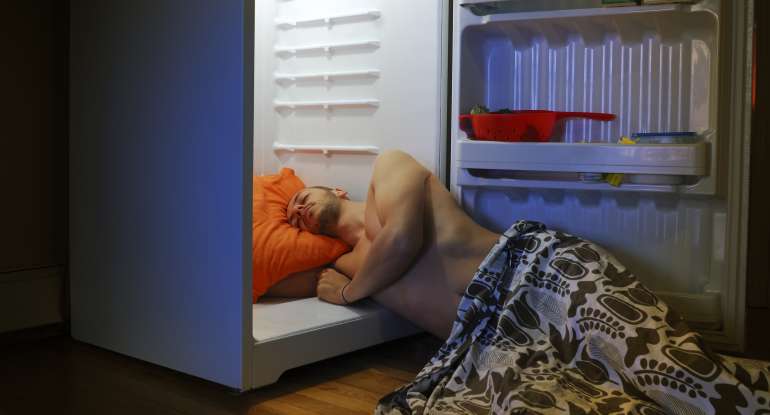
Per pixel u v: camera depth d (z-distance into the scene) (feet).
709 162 6.48
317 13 8.94
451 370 5.86
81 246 7.41
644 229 7.03
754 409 4.46
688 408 4.65
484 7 7.38
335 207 7.84
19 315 7.56
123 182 6.83
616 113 7.18
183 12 6.15
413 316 7.04
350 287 7.07
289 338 6.15
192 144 6.12
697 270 6.84
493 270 6.41
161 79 6.39
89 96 7.18
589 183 6.86
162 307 6.47
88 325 7.39
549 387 4.88
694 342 4.94
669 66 6.92
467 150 7.23
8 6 7.45
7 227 7.52
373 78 8.46
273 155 9.49
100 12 7.01
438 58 7.86
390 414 5.22
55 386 6.01
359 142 8.64
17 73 7.56
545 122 6.97
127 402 5.62
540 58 7.53
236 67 5.74
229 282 5.83
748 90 6.50
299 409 5.54
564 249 6.11
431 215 7.07
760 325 9.14
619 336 5.23
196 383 6.16
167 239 6.39
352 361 6.95
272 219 7.81
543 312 5.94
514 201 7.52
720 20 6.41
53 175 7.90
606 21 6.89
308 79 9.09
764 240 10.66
